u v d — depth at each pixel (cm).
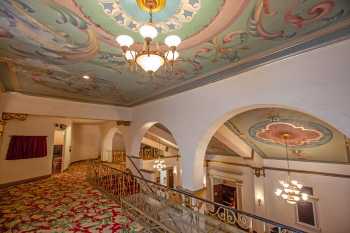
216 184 1060
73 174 948
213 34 270
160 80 462
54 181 798
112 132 1302
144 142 1199
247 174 877
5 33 273
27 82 483
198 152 481
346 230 605
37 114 597
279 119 496
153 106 666
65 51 324
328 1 204
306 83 293
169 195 520
